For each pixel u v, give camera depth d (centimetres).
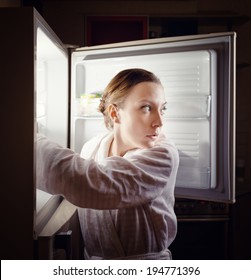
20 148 114
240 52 275
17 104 114
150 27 274
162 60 172
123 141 155
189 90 167
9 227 115
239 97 276
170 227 147
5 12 113
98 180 124
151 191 134
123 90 151
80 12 249
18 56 114
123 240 140
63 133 180
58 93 179
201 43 154
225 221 237
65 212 146
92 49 174
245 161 275
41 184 127
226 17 259
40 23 121
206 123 167
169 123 175
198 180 165
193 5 254
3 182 115
